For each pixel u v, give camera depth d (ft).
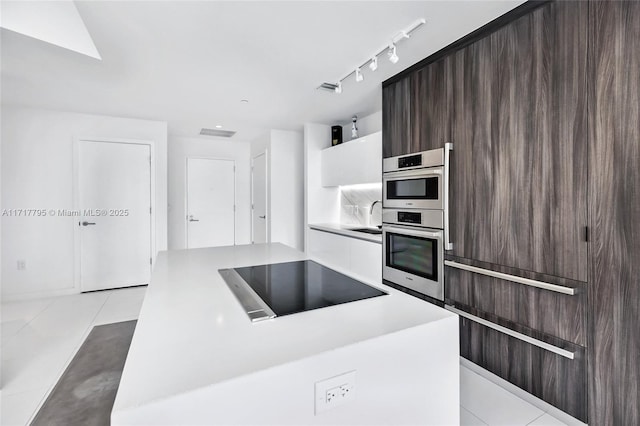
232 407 2.08
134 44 7.22
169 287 4.28
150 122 14.35
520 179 5.93
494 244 6.45
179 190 18.30
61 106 12.14
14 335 9.11
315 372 2.39
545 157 5.51
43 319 10.31
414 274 8.60
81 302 12.02
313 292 4.03
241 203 19.93
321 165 15.10
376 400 2.71
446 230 7.42
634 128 4.43
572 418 5.29
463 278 7.17
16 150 12.23
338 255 12.57
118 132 13.80
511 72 6.04
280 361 2.30
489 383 6.62
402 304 3.58
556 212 5.38
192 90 10.29
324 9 5.96
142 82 9.55
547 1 5.42
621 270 4.61
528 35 5.72
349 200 14.88
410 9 5.96
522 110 5.86
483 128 6.63
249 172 20.13
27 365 7.40
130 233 14.12
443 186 7.56
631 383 4.55
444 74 7.56
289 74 8.98
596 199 4.86
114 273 13.85
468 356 7.19
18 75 9.03
